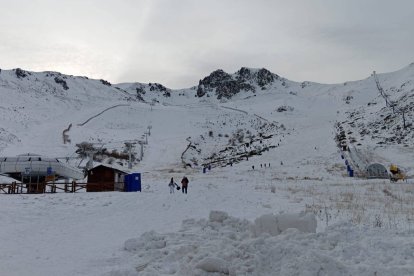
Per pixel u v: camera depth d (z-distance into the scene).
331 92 192.50
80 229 15.16
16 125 101.62
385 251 8.34
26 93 153.62
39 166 35.00
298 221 10.30
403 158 59.62
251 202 23.78
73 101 160.50
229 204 22.84
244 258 8.15
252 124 123.81
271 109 156.50
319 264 7.20
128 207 21.61
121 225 16.09
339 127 93.19
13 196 25.11
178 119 132.12
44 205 21.83
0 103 127.06
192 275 8.07
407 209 18.53
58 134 92.94
